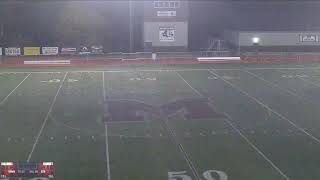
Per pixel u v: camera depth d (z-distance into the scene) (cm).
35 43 5281
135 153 1731
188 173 1535
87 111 2364
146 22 4794
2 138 1927
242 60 4169
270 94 2756
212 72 3562
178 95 2720
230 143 1844
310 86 2994
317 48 4906
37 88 2955
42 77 3366
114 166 1600
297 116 2256
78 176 1512
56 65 3981
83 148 1792
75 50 4681
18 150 1772
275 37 4859
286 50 4884
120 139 1903
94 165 1611
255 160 1655
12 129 2058
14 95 2750
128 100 2564
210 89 2898
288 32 4878
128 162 1638
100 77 3350
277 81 3173
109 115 2262
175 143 1847
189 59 4184
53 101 2594
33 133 1995
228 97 2672
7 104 2525
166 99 2617
